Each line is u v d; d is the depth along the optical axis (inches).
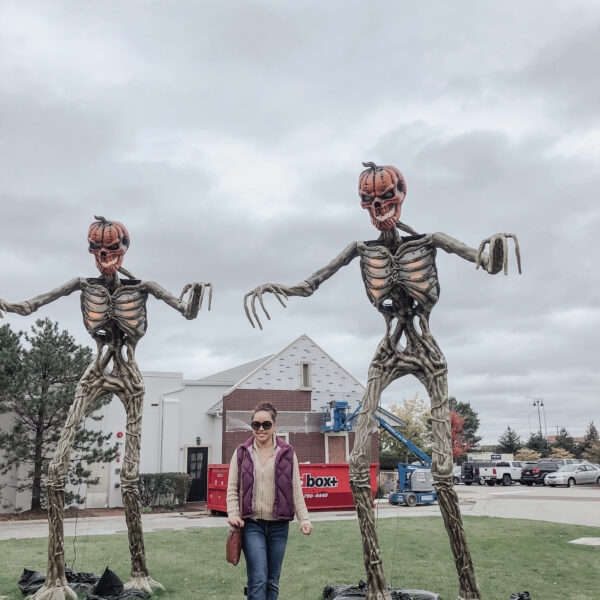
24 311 262.7
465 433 2716.5
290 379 890.1
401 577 291.4
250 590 160.7
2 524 611.8
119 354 270.4
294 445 873.5
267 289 242.4
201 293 259.3
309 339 918.4
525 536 452.4
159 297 270.1
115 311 266.5
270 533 169.3
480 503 818.8
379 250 238.7
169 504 784.9
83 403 259.0
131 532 259.6
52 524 242.7
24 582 265.6
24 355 690.2
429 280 230.4
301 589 265.3
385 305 242.7
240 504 168.2
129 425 266.5
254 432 174.7
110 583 242.7
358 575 298.5
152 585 257.9
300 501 171.5
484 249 216.2
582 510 698.2
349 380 933.8
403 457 1360.7
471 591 215.9
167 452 853.8
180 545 414.9
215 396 915.4
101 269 267.9
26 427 697.0
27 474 727.1
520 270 204.7
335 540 438.0
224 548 398.3
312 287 247.8
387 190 233.3
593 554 366.3
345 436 906.1
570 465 1262.3
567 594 256.1
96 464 792.9
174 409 869.8
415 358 231.8
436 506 804.6
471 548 390.9
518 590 262.5
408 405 1406.3
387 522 573.0
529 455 2399.1
